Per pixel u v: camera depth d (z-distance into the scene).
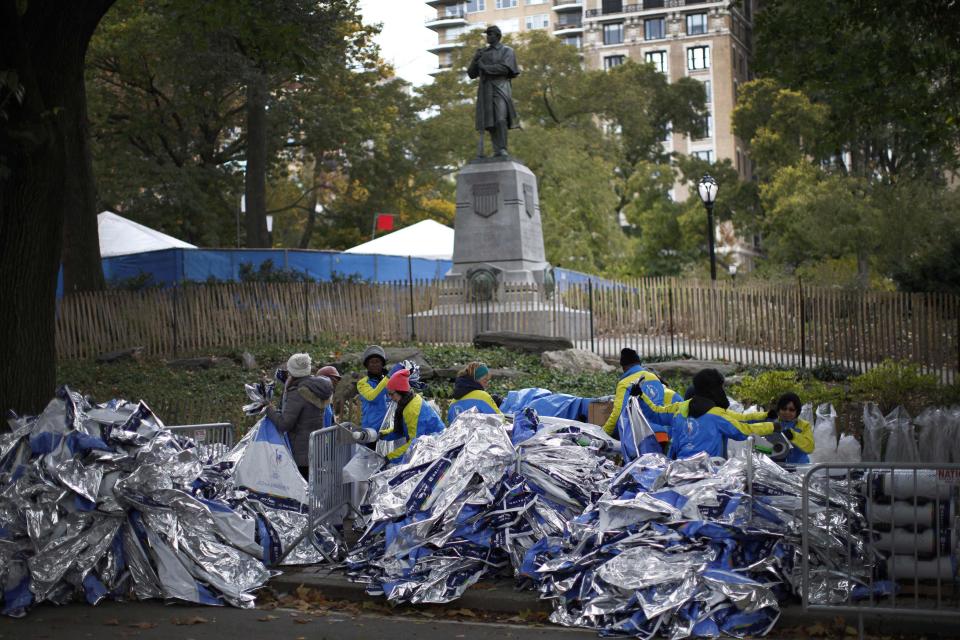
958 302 18.55
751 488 7.26
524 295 22.66
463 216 24.33
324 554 8.59
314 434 8.67
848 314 19.61
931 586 6.86
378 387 9.98
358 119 41.38
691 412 8.40
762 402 12.62
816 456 9.75
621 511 7.43
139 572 7.82
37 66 11.67
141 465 7.86
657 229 58.12
